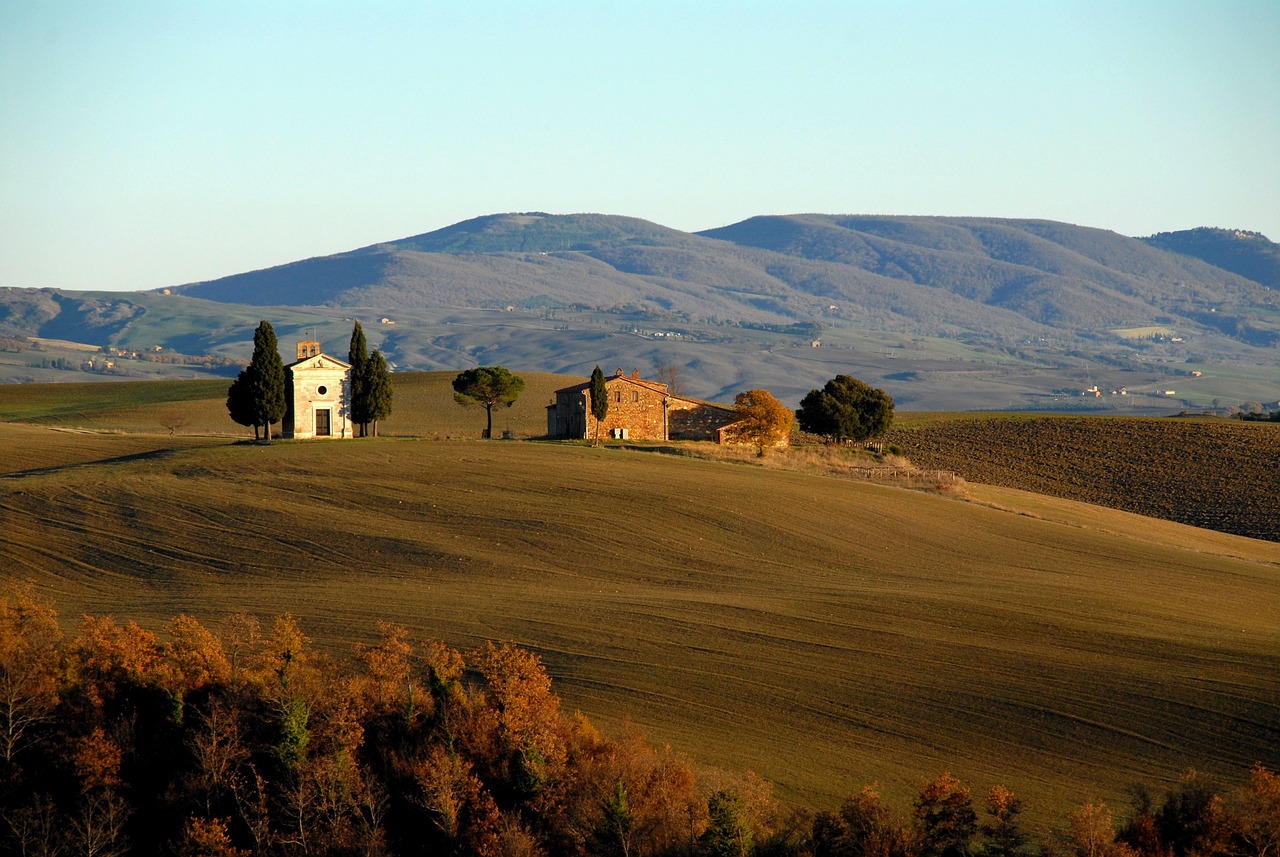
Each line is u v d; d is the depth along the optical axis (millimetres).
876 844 158250
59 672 187375
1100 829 157000
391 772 179000
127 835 169375
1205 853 158625
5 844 164375
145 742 182750
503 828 168000
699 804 165000
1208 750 187000
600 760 177250
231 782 171500
